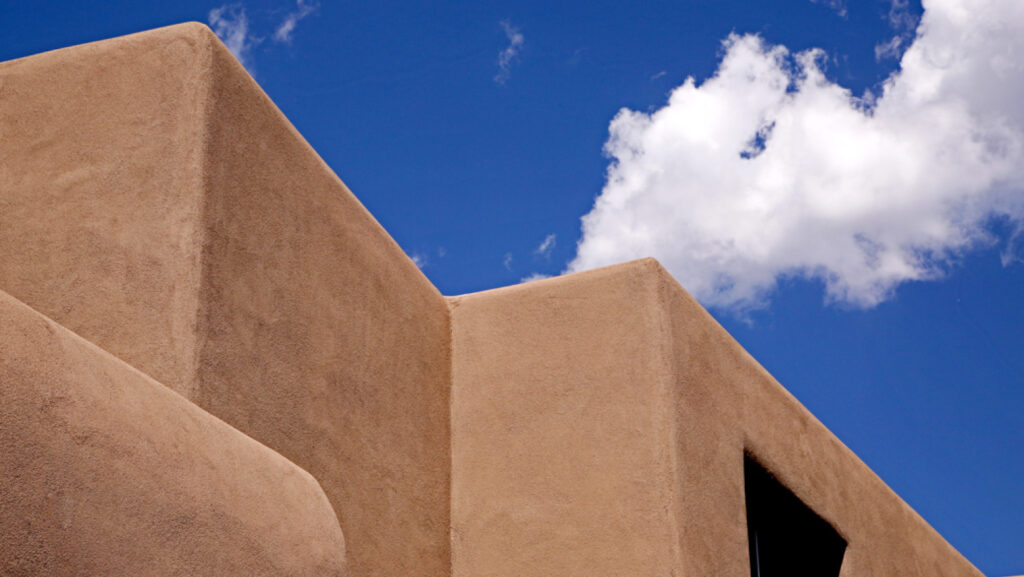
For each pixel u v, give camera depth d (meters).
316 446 5.08
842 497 7.60
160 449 3.17
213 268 4.64
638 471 5.85
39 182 4.91
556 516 5.91
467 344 6.54
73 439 2.86
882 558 7.88
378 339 5.82
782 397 7.23
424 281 6.50
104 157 4.88
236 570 3.31
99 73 5.08
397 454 5.76
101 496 2.89
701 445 6.11
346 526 5.20
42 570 2.67
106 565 2.85
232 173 4.91
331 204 5.66
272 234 5.09
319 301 5.36
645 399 6.00
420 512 5.85
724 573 5.90
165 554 3.05
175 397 3.42
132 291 4.57
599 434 6.02
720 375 6.56
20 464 2.69
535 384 6.27
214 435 3.49
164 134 4.85
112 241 4.70
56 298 4.66
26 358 2.82
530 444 6.14
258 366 4.79
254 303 4.86
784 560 7.65
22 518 2.65
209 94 4.90
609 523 5.79
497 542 5.96
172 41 5.05
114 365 3.20
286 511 3.66
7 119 5.09
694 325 6.47
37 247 4.79
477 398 6.36
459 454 6.25
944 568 8.73
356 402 5.50
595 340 6.26
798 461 7.14
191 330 4.45
